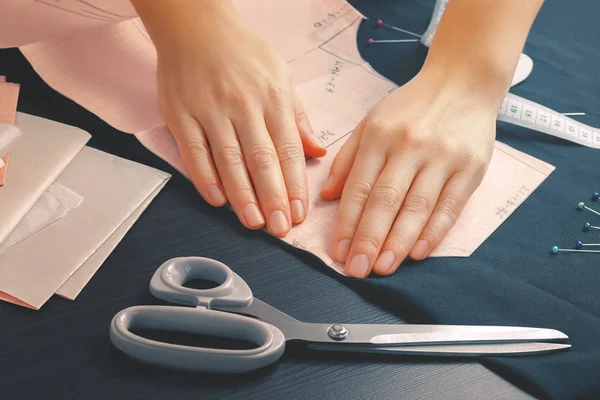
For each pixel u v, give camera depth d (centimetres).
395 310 51
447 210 57
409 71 78
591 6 95
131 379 44
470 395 46
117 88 69
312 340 46
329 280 53
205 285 51
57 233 53
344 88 73
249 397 44
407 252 54
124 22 77
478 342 48
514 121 71
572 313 51
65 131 61
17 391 43
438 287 52
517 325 50
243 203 56
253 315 48
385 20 86
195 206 58
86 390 44
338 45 80
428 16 88
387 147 58
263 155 58
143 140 63
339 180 59
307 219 58
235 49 64
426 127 60
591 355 48
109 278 51
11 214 52
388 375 46
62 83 69
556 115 73
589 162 68
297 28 82
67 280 50
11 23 75
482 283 53
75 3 80
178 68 64
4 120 60
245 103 61
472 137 60
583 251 58
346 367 46
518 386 47
